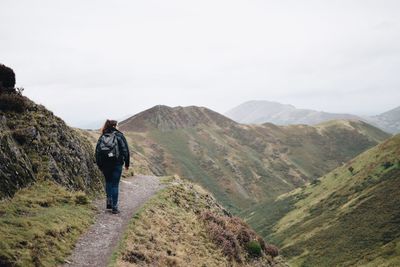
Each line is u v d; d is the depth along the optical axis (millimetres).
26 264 9945
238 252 20797
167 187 24531
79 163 21828
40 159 18375
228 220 25156
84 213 15438
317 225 199125
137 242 14047
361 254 153375
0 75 20953
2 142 15789
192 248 16891
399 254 139375
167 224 17625
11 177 15156
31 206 14336
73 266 11055
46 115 22203
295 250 183000
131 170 29359
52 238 12039
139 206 18281
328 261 159625
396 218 167000
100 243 13141
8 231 11180
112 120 16031
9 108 19516
